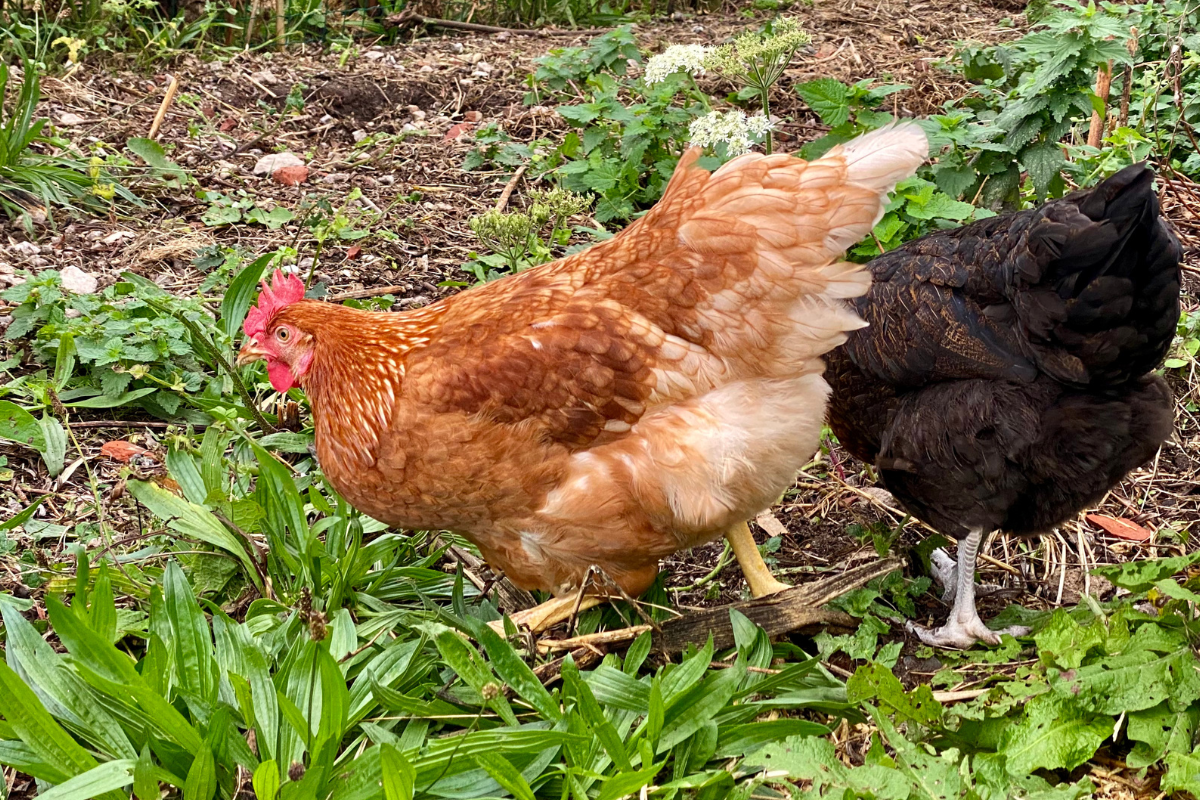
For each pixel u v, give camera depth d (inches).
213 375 71.0
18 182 79.7
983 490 58.1
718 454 56.6
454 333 57.4
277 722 54.5
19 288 71.6
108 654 54.6
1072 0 99.9
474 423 56.6
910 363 58.3
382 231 79.7
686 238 56.7
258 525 61.4
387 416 57.2
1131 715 55.6
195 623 56.1
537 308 57.3
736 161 57.2
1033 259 55.5
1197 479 66.7
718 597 62.9
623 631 58.6
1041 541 64.4
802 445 57.4
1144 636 56.3
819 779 53.0
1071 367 56.1
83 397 69.4
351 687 57.4
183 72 99.0
